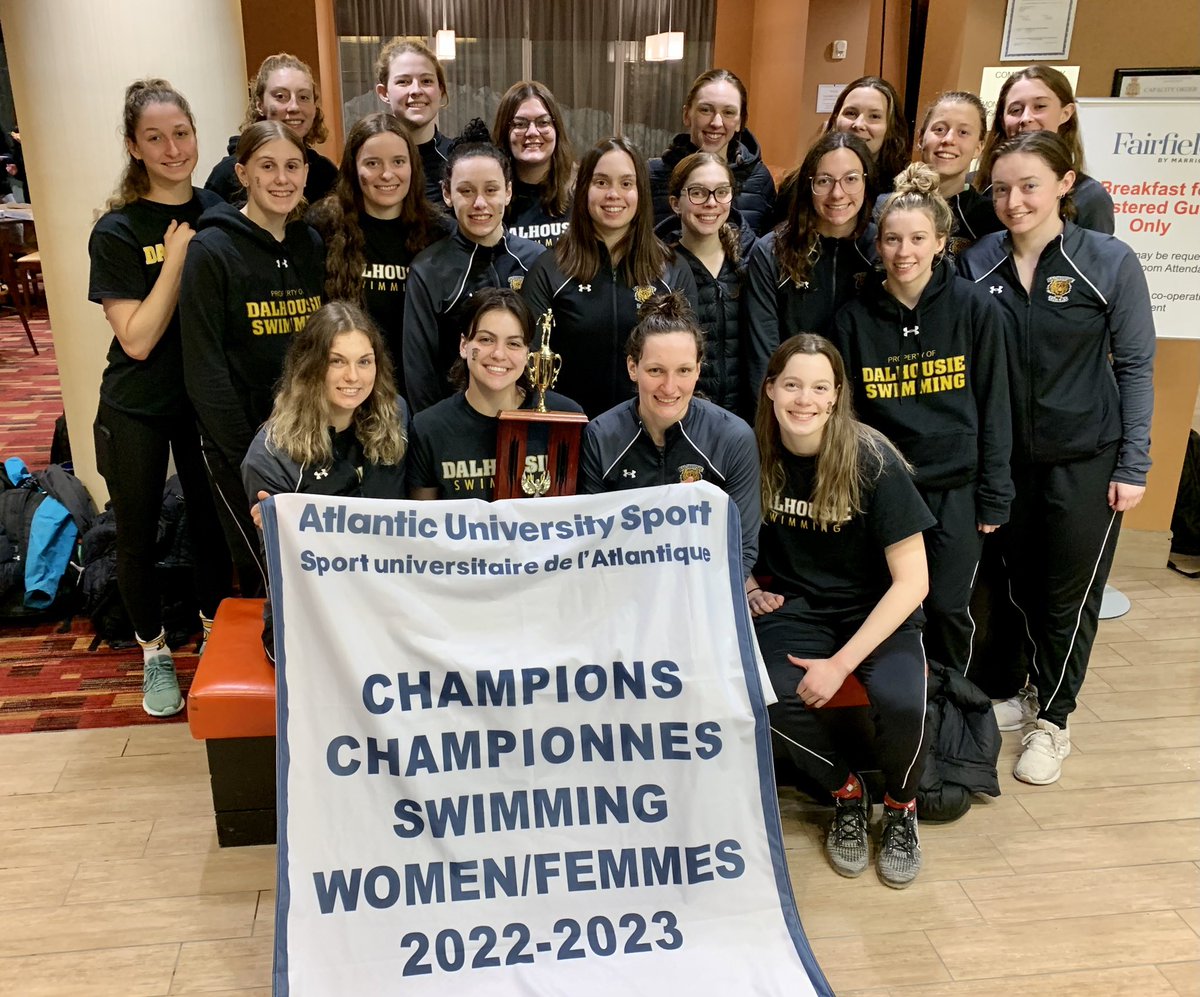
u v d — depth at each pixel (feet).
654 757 6.04
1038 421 8.00
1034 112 8.61
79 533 11.20
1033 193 7.61
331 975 5.65
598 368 8.34
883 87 9.52
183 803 7.85
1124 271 7.81
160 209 8.28
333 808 5.86
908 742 6.87
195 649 10.28
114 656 10.16
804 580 7.49
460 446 7.23
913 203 7.34
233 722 6.94
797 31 19.04
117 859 7.21
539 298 8.24
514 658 6.05
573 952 5.82
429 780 5.91
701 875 5.96
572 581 6.16
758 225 10.22
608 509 6.23
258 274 7.93
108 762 8.35
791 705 6.99
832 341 8.15
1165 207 10.61
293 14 17.03
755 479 7.14
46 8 10.08
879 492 6.98
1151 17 10.73
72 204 10.67
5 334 24.09
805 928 6.66
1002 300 8.02
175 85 10.75
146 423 8.57
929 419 7.84
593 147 7.92
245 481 7.11
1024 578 8.76
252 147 7.63
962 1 11.26
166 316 8.18
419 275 8.34
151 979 6.16
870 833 7.59
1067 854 7.43
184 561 10.48
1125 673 10.05
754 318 8.52
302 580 5.95
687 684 6.07
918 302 7.69
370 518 6.05
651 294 8.13
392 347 8.96
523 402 7.29
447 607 6.06
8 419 17.35
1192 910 6.86
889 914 6.79
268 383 8.21
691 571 6.21
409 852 5.86
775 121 20.98
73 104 10.37
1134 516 12.46
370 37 21.90
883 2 16.42
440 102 10.11
